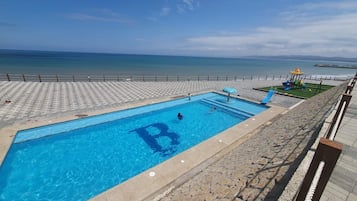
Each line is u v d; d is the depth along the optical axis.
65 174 7.77
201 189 5.47
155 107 15.47
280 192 4.02
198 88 24.36
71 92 17.56
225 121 14.20
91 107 13.77
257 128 11.17
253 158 6.59
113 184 7.38
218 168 6.75
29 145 9.34
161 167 7.12
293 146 6.41
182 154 8.05
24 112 11.92
